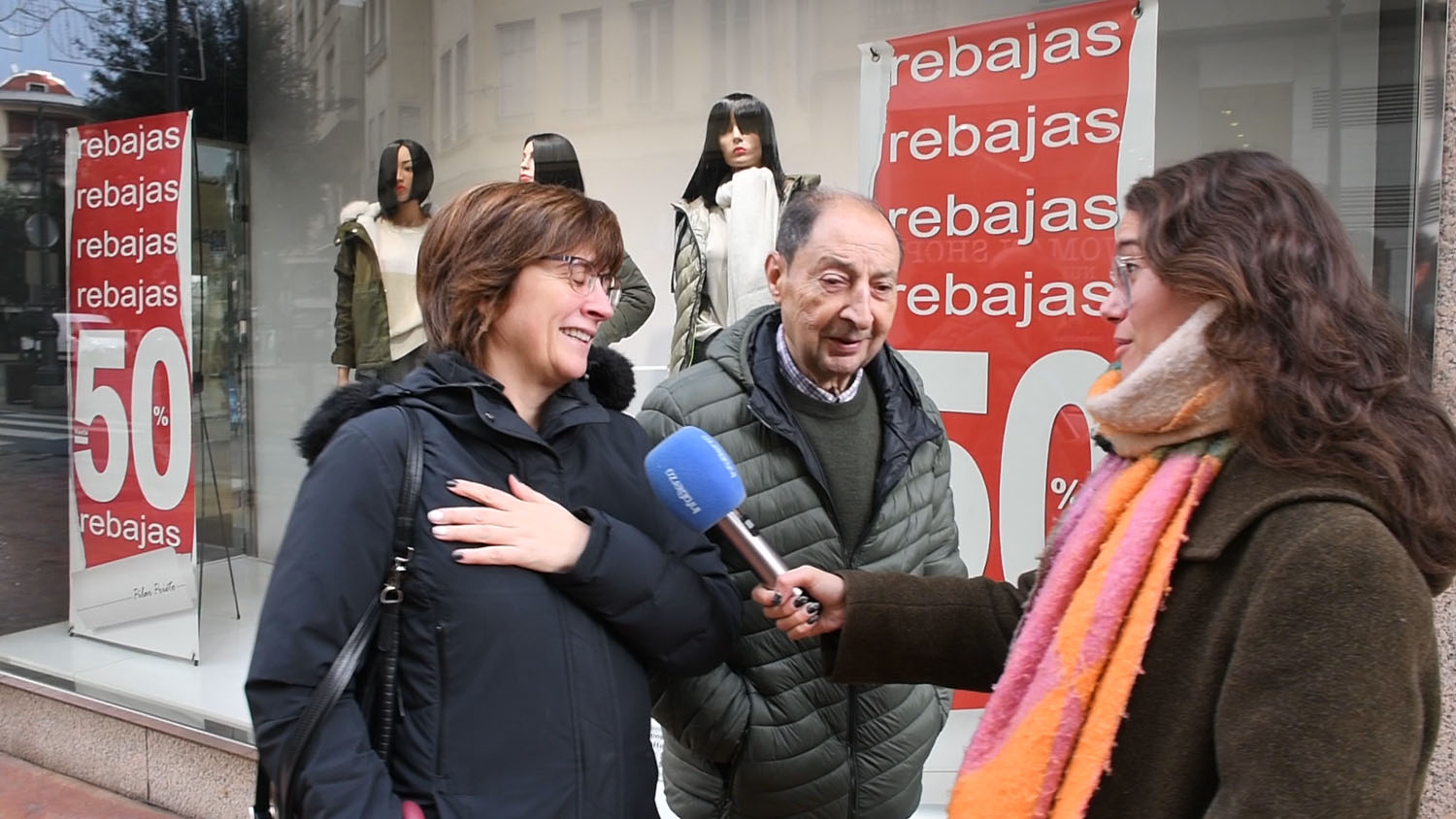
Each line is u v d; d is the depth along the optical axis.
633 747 1.45
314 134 4.41
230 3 4.49
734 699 1.67
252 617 4.16
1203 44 2.76
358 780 1.26
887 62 2.75
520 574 1.37
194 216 4.36
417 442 1.37
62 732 3.68
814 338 1.65
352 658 1.29
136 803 3.50
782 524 1.68
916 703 1.81
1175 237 1.02
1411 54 2.33
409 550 1.33
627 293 3.45
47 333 3.99
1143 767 1.00
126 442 3.86
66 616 4.01
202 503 4.16
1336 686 0.85
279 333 4.48
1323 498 0.92
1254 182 1.01
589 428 1.57
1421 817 2.24
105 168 3.87
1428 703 0.90
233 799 3.30
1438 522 0.93
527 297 1.45
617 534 1.45
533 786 1.33
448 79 4.00
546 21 3.76
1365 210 2.46
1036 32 2.58
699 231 3.27
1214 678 0.96
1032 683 1.08
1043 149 2.59
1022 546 2.70
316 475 1.35
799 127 3.32
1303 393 0.93
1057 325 2.61
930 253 2.73
